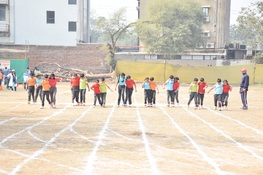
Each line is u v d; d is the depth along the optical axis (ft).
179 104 102.06
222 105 90.27
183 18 234.17
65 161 37.96
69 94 129.49
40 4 218.79
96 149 43.86
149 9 233.55
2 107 89.61
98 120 68.95
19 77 184.96
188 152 43.01
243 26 198.80
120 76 94.79
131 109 88.38
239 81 186.60
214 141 50.21
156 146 46.03
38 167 35.60
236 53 266.77
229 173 34.17
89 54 208.74
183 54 232.73
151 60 236.43
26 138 50.49
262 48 202.80
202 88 91.81
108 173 33.68
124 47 269.23
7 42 217.15
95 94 92.27
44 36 220.02
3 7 215.72
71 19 220.64
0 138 50.39
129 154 41.42
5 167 35.55
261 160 39.58
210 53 255.70
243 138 52.80
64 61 208.64
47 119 69.72
